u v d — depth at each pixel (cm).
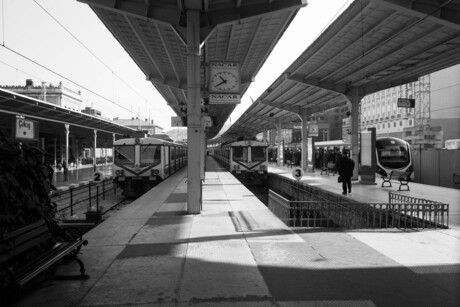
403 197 1196
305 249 673
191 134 1047
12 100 1989
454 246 695
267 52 1684
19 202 468
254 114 4394
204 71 1855
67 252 531
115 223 915
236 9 1034
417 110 5394
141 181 1941
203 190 1673
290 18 1277
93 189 2262
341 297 456
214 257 626
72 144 4859
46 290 486
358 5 1146
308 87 2423
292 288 486
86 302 447
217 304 438
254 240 741
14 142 504
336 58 1722
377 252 653
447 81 4916
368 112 7900
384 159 2306
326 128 8031
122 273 550
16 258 475
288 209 922
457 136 4825
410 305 433
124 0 993
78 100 6288
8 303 432
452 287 488
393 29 1313
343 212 981
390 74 1919
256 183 2747
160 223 915
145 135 2092
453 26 1143
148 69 2166
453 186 1958
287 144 5706
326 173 2834
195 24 1013
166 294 469
